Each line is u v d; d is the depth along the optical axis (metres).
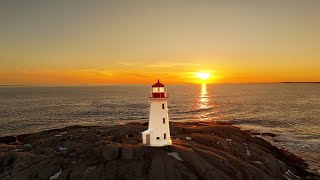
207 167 46.41
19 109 159.00
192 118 131.75
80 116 136.12
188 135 64.88
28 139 72.69
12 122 117.88
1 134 97.19
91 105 183.00
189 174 44.38
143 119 127.88
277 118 127.31
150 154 48.69
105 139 60.44
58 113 144.62
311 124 112.12
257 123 116.19
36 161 50.22
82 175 44.44
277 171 55.00
